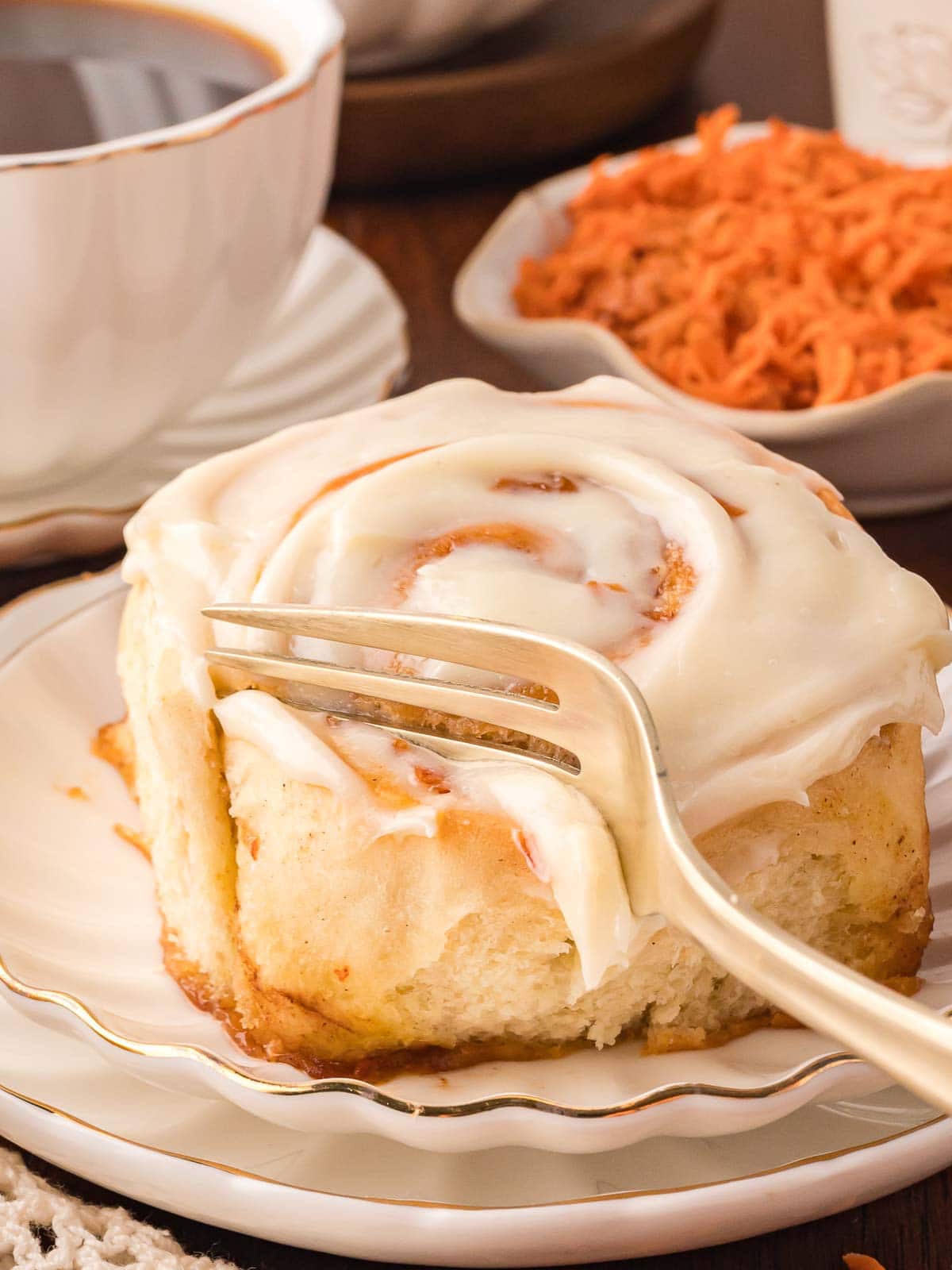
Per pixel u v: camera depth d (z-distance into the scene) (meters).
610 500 0.51
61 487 0.61
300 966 0.50
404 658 0.50
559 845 0.48
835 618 0.50
